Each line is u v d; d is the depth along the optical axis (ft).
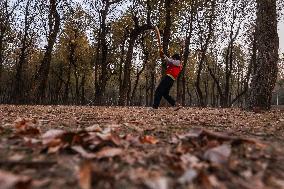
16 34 130.93
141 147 10.73
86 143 9.87
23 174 7.33
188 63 169.37
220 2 119.85
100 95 112.06
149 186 6.58
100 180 6.97
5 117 22.06
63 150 9.54
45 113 28.53
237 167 8.40
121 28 129.29
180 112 32.37
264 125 18.47
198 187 6.83
